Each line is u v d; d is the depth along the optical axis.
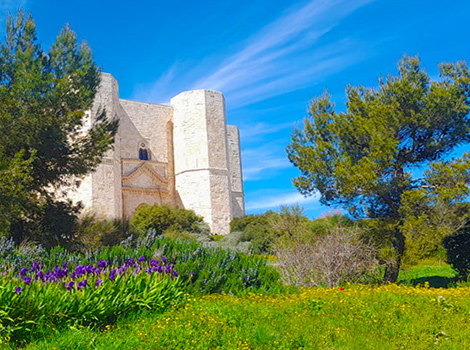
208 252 12.38
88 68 22.58
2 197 17.05
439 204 17.44
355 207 20.59
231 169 57.34
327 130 21.48
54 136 19.94
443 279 20.66
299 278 14.33
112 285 8.37
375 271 17.89
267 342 6.66
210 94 48.75
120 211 41.47
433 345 6.86
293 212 31.69
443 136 19.86
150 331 6.96
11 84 20.59
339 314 8.70
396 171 19.58
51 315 7.26
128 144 45.97
